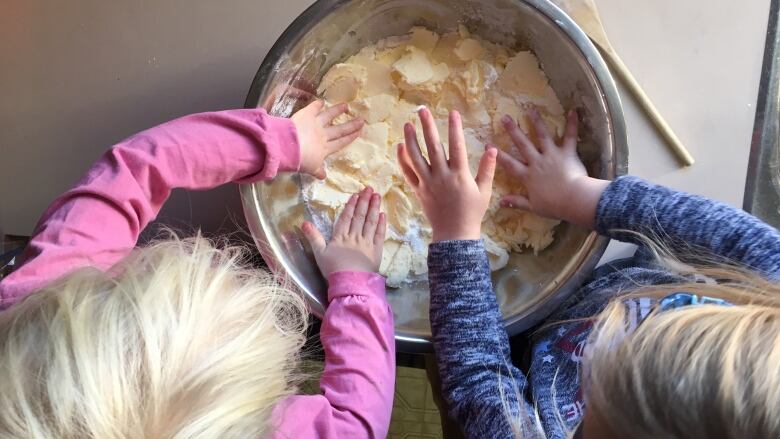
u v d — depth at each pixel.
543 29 0.62
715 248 0.58
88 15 0.77
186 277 0.45
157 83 0.78
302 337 0.61
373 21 0.68
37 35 0.78
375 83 0.73
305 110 0.67
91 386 0.37
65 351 0.38
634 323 0.49
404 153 0.68
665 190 0.61
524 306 0.63
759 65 0.73
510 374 0.61
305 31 0.58
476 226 0.64
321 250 0.68
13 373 0.38
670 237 0.60
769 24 0.72
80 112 0.79
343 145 0.72
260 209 0.62
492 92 0.71
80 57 0.78
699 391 0.35
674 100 0.75
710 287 0.51
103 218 0.53
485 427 0.57
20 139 0.80
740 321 0.39
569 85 0.65
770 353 0.36
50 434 0.36
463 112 0.73
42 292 0.43
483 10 0.65
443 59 0.72
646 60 0.74
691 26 0.73
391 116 0.73
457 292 0.62
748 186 0.75
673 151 0.75
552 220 0.70
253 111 0.60
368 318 0.60
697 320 0.39
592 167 0.67
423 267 0.73
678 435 0.35
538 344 0.70
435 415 0.89
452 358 0.62
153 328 0.41
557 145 0.69
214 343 0.42
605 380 0.39
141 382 0.39
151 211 0.57
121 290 0.42
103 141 0.79
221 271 0.48
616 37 0.74
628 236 0.62
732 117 0.74
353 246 0.67
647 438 0.36
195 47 0.77
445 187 0.63
